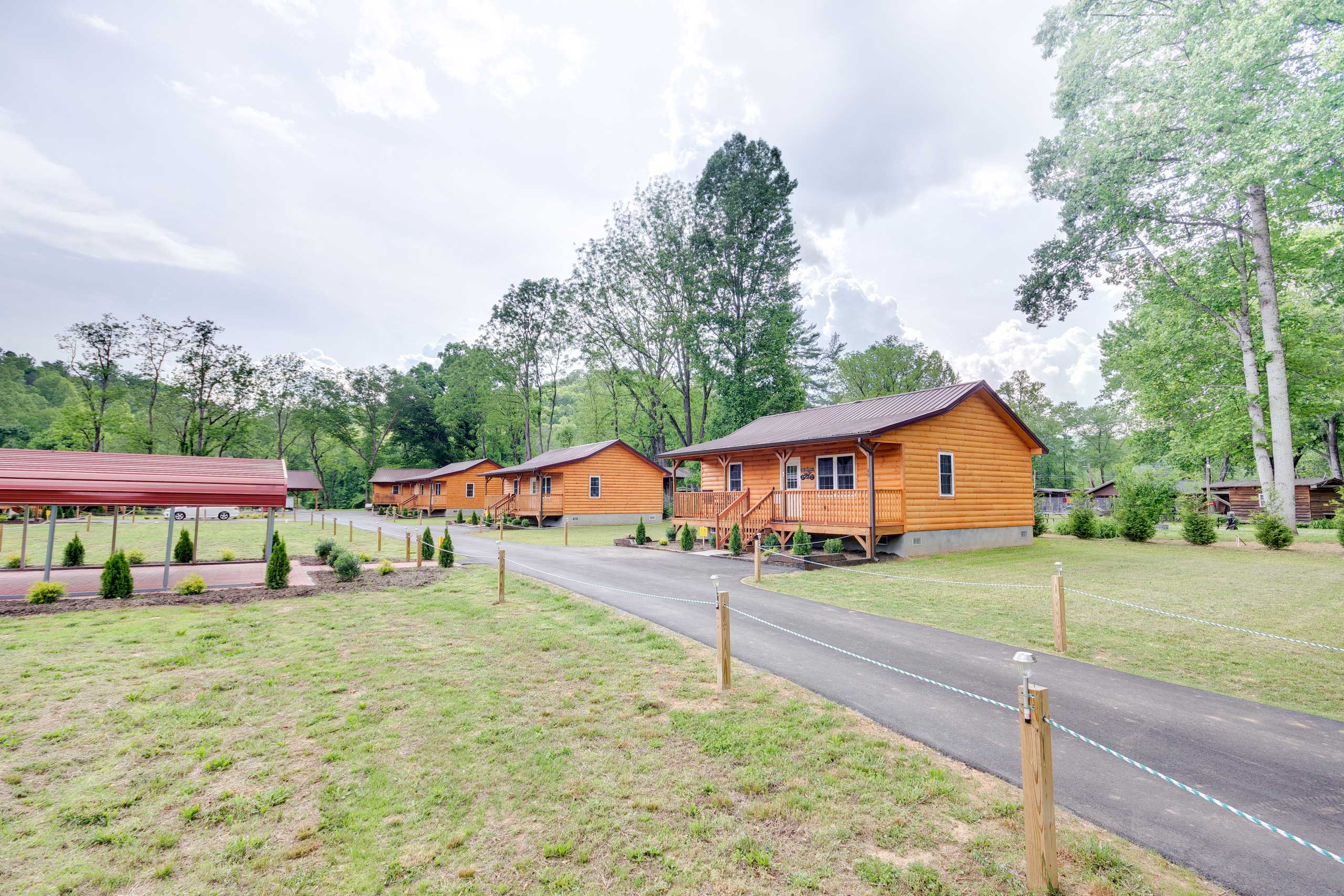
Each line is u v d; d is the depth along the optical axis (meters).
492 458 73.06
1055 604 7.53
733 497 20.08
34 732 5.08
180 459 13.97
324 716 5.41
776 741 4.85
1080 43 21.88
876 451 17.77
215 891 3.15
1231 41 17.20
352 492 78.50
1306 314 24.83
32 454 12.63
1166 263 23.64
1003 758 4.57
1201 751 4.72
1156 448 35.94
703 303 38.28
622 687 6.14
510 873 3.26
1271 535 17.88
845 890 3.09
